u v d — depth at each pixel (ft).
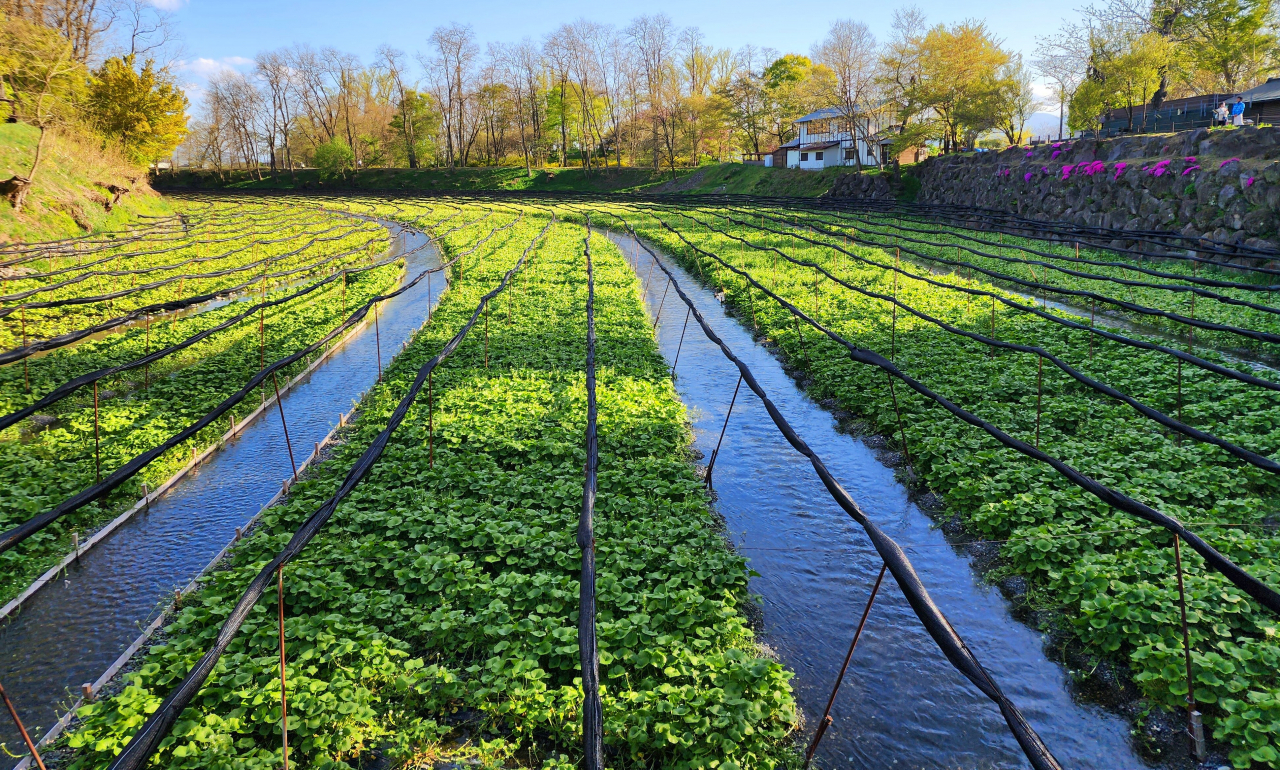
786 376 55.31
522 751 19.85
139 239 123.75
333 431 44.29
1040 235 117.91
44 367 53.62
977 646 24.85
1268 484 31.09
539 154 380.78
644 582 26.27
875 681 23.47
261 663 20.99
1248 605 22.36
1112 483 31.14
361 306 76.64
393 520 29.19
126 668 23.63
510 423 40.88
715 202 217.97
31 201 120.78
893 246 112.37
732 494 36.42
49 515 25.32
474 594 24.70
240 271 100.07
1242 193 84.74
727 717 19.31
